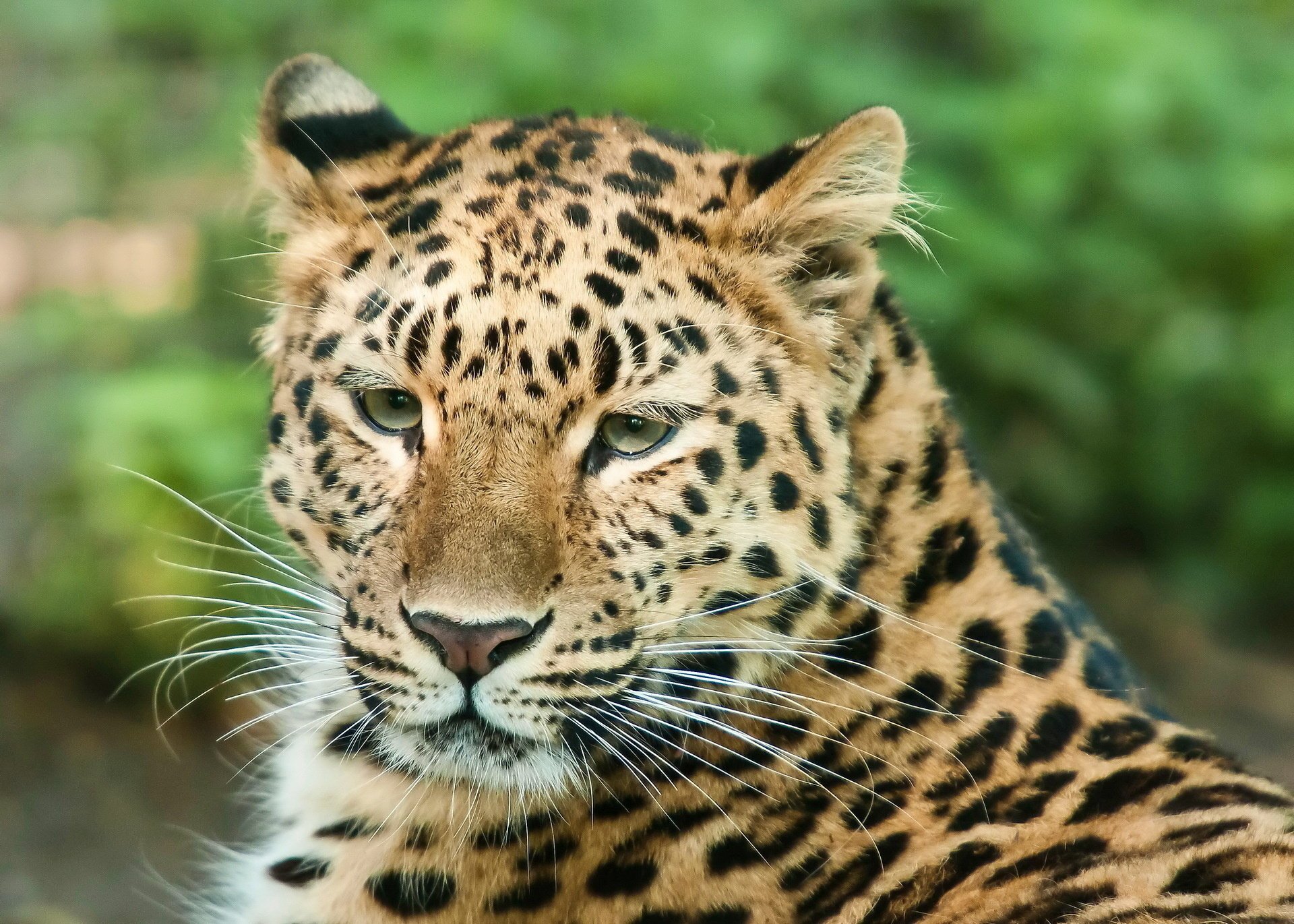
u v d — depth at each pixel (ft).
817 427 25.07
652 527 24.58
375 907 25.89
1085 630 27.53
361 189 26.66
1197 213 64.95
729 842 25.49
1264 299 67.51
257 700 33.19
